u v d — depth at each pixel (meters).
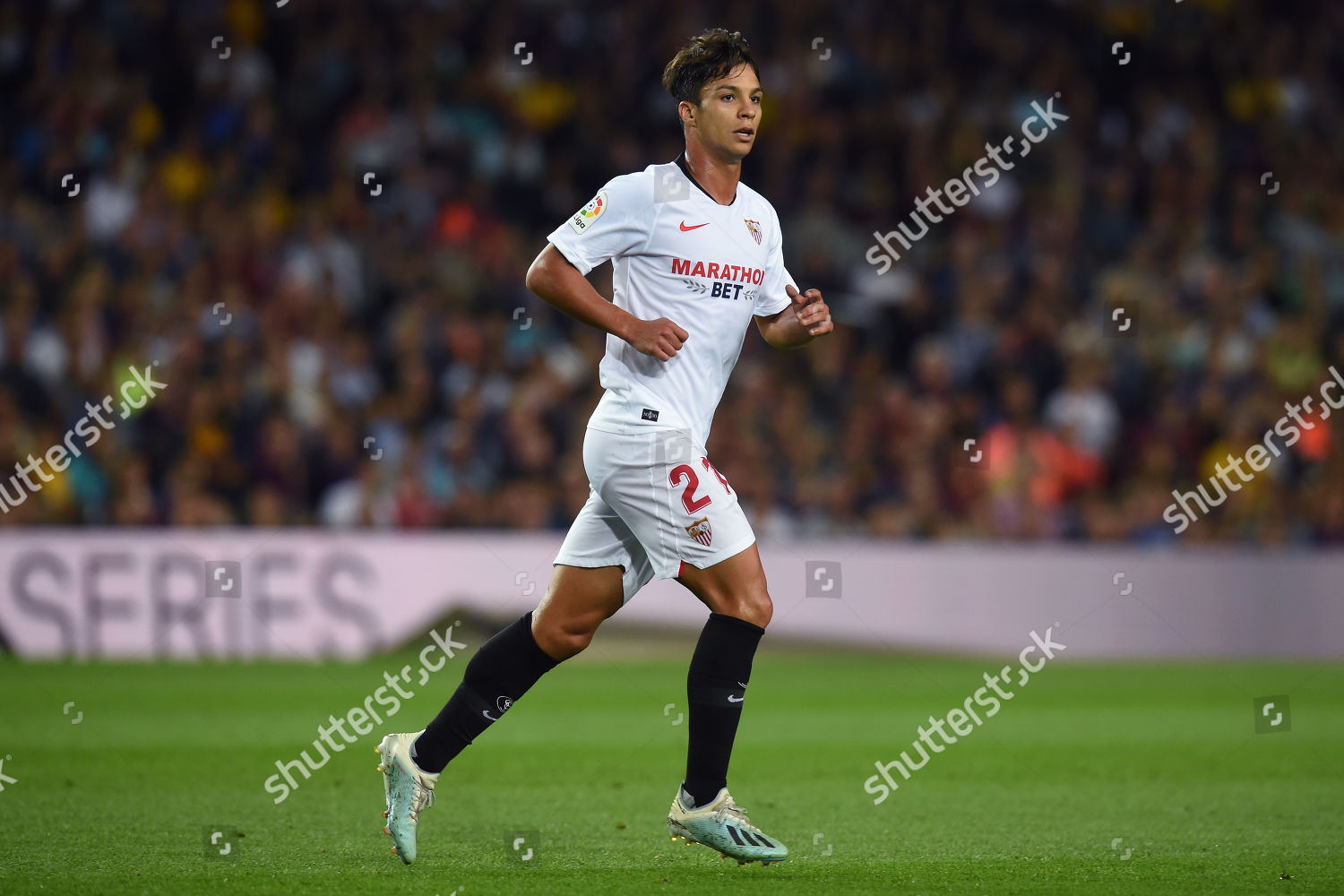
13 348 43.88
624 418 14.77
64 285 46.28
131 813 17.83
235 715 27.27
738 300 15.14
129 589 36.59
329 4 56.09
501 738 25.06
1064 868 14.87
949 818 18.12
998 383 49.25
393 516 41.06
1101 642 40.59
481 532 41.31
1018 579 40.53
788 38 58.81
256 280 47.97
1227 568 40.91
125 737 24.45
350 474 42.31
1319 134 62.00
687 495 14.59
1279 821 17.94
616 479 14.79
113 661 36.28
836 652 39.72
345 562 37.75
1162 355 50.06
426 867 14.68
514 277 50.91
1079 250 54.69
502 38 57.16
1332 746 24.75
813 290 15.55
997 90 59.56
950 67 60.16
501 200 54.28
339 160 52.75
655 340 14.34
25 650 36.31
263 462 41.81
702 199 14.91
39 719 26.59
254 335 45.50
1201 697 32.25
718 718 14.63
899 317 52.16
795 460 45.00
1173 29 62.25
